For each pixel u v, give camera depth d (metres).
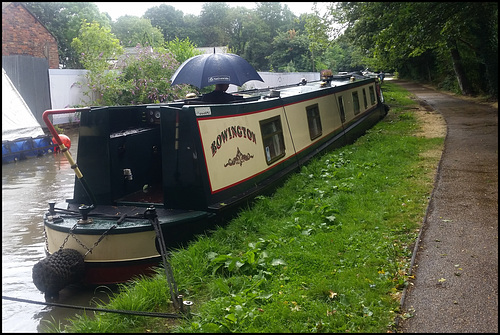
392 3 14.30
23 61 21.25
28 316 5.18
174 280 4.95
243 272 5.24
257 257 5.52
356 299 4.50
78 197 7.04
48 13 43.25
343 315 4.23
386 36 14.68
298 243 5.97
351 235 6.20
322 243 5.97
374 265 5.27
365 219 6.82
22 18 26.95
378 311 4.28
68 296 5.69
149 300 4.71
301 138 10.09
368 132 15.47
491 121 17.17
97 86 23.67
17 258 6.95
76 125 23.52
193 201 6.48
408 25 14.05
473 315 4.22
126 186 7.19
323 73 16.33
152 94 22.70
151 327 4.34
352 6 22.17
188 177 6.46
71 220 6.12
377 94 19.31
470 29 22.27
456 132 14.91
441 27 14.72
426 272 5.09
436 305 4.41
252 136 7.92
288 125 9.52
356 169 9.81
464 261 5.34
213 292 4.89
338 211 7.13
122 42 56.03
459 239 6.00
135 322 4.40
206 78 7.31
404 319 4.19
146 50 23.78
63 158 15.75
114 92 23.09
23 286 6.02
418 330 4.01
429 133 14.98
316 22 23.97
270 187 8.15
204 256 5.61
